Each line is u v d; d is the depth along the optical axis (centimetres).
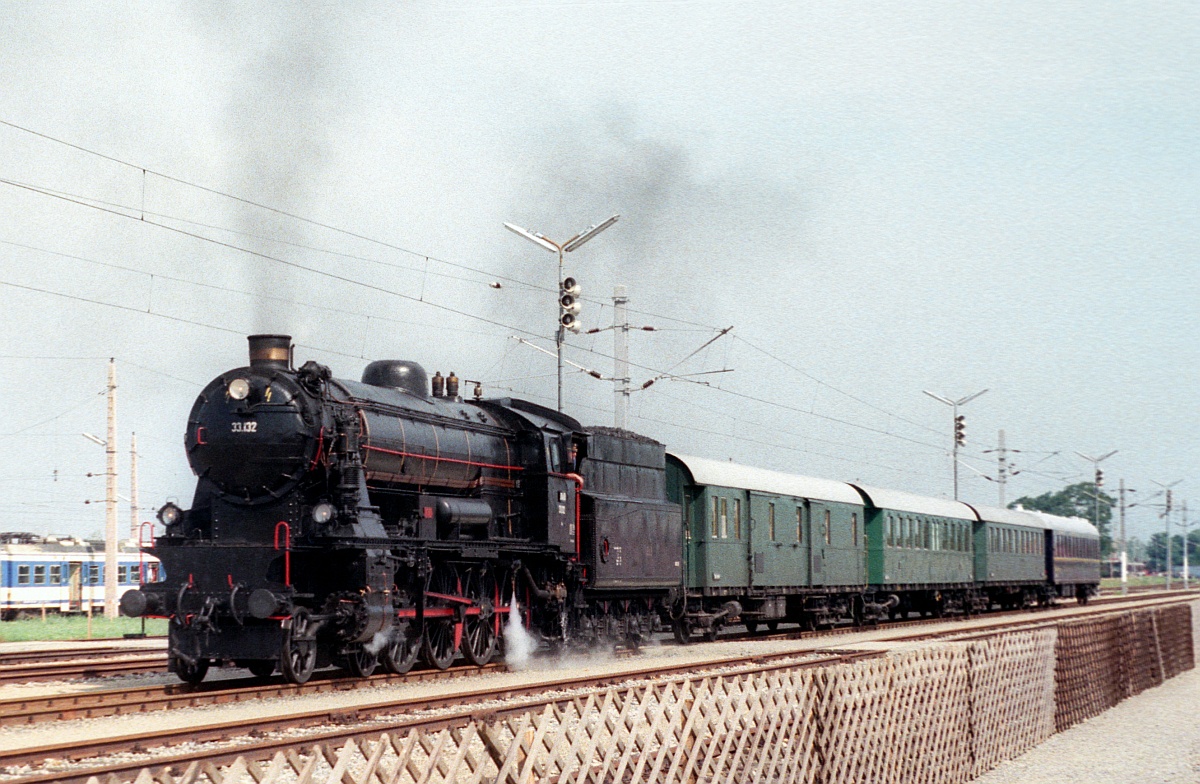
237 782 769
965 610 4712
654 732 1003
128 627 4303
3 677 1962
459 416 2278
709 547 2984
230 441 1833
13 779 754
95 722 1459
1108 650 2414
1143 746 1925
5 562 5231
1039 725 1944
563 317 3127
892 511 4034
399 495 2044
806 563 3512
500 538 2236
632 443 2755
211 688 1798
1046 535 5697
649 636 2842
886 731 1377
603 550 2497
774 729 1148
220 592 1781
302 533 1827
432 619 2061
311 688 1741
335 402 1894
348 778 807
